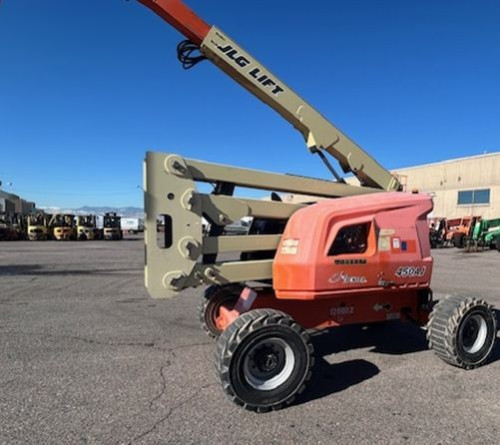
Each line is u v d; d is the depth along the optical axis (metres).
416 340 6.02
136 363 5.01
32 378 4.52
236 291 6.01
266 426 3.58
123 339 5.96
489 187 40.53
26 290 9.98
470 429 3.54
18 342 5.78
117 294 9.48
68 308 7.98
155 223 4.09
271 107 5.11
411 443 3.32
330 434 3.45
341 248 4.53
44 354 5.29
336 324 5.02
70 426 3.54
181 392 4.22
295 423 3.63
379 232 4.66
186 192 4.19
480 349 4.97
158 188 4.10
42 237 37.03
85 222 39.66
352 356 5.36
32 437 3.36
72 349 5.50
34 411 3.79
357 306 5.10
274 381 3.89
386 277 4.68
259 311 4.04
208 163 4.36
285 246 4.57
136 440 3.34
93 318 7.19
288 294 4.43
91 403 3.96
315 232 4.34
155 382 4.46
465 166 42.81
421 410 3.88
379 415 3.78
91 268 14.59
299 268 4.34
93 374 4.65
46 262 16.59
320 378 4.64
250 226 5.41
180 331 6.39
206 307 5.92
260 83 4.89
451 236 28.73
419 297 5.43
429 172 46.56
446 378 4.65
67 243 32.28
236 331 3.77
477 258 20.50
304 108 5.10
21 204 75.88
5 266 15.15
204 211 4.35
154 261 4.11
